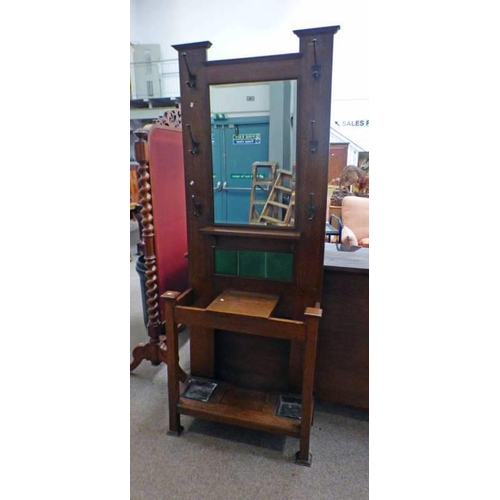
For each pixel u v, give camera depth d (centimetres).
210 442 164
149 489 139
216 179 173
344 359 177
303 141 153
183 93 165
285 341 186
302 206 160
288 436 161
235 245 175
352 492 138
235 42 525
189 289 187
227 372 200
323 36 141
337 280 170
